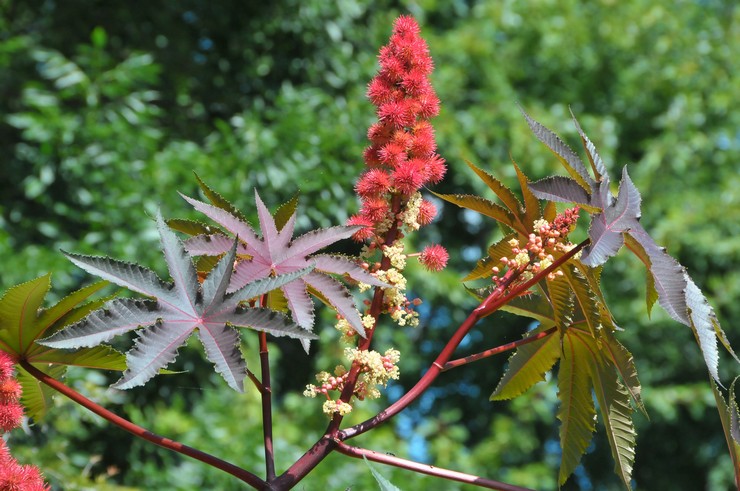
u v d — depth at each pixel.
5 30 4.89
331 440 1.11
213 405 4.35
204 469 4.11
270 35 5.32
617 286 6.04
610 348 1.20
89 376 3.17
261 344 1.16
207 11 5.22
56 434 2.94
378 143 1.22
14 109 4.85
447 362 1.16
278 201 4.46
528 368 1.32
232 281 1.11
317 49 5.34
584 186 1.12
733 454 1.15
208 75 5.25
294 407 5.14
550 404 5.93
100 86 4.48
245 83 5.36
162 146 4.75
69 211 4.39
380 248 1.20
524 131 5.84
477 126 5.87
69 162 4.27
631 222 1.10
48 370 1.23
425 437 5.85
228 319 1.05
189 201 1.14
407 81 1.22
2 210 4.28
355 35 5.43
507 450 5.73
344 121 4.85
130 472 3.96
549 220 1.20
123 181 4.27
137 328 1.04
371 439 4.76
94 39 4.43
